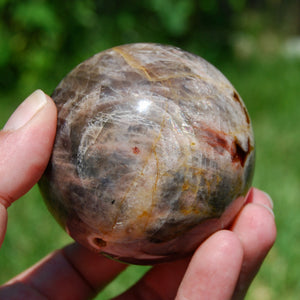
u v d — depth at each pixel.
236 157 0.15
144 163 0.14
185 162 0.14
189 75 0.15
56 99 0.16
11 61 0.45
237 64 0.57
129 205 0.14
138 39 0.51
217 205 0.15
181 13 0.52
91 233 0.15
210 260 0.15
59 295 0.20
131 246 0.15
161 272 0.20
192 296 0.16
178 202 0.14
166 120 0.14
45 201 0.16
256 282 0.25
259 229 0.17
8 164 0.15
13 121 0.16
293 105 0.45
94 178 0.14
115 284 0.25
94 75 0.15
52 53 0.46
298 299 0.24
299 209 0.29
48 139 0.15
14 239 0.27
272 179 0.32
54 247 0.27
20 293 0.20
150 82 0.15
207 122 0.14
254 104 0.45
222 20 0.61
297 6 0.74
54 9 0.45
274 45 0.67
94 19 0.49
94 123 0.14
